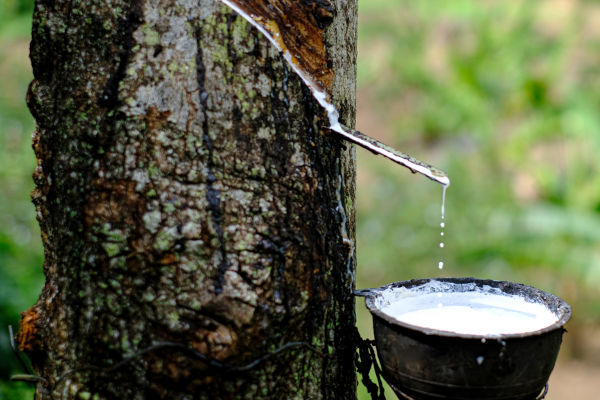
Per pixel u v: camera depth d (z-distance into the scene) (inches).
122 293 71.4
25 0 212.5
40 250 108.2
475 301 75.6
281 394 72.3
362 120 210.1
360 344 74.4
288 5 72.1
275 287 71.7
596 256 124.0
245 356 71.4
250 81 71.7
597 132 143.9
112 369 71.6
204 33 71.3
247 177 71.6
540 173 140.6
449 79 195.6
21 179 125.9
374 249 144.4
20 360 73.6
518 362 71.3
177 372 71.2
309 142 72.7
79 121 71.7
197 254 71.2
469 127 185.5
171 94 71.2
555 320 73.4
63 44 71.9
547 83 163.9
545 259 126.0
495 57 184.9
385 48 227.9
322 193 73.0
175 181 71.3
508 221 137.3
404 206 156.5
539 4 209.2
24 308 91.6
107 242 71.4
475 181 159.2
